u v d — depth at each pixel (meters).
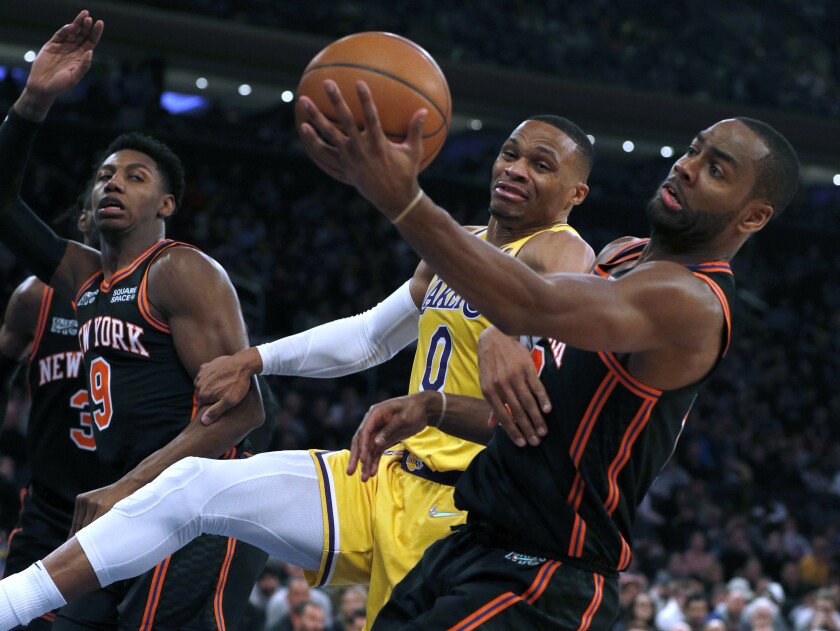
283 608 7.07
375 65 2.13
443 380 2.72
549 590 2.25
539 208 2.83
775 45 19.42
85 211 3.62
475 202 17.14
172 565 2.94
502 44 17.19
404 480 2.74
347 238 16.41
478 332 2.66
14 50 16.09
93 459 3.58
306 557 2.69
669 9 19.00
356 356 3.00
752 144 2.24
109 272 3.13
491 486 2.34
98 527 2.43
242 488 2.58
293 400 11.33
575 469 2.25
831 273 19.23
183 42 15.54
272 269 14.93
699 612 7.68
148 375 3.02
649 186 18.91
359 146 1.92
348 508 2.70
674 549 10.76
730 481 12.58
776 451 14.05
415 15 17.03
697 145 2.29
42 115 3.04
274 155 16.61
